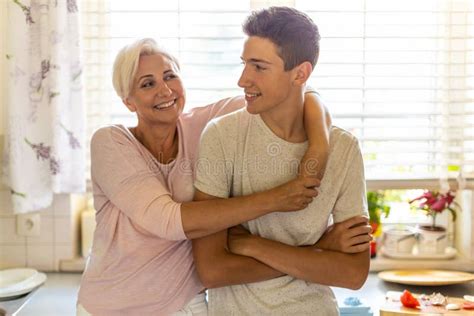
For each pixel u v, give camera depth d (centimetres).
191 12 240
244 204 138
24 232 242
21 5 221
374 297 216
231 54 242
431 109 248
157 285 155
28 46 224
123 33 241
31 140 228
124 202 149
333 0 242
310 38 137
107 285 157
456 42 241
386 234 253
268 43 133
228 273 143
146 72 153
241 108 164
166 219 142
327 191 146
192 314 160
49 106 226
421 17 243
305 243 148
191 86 242
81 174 233
